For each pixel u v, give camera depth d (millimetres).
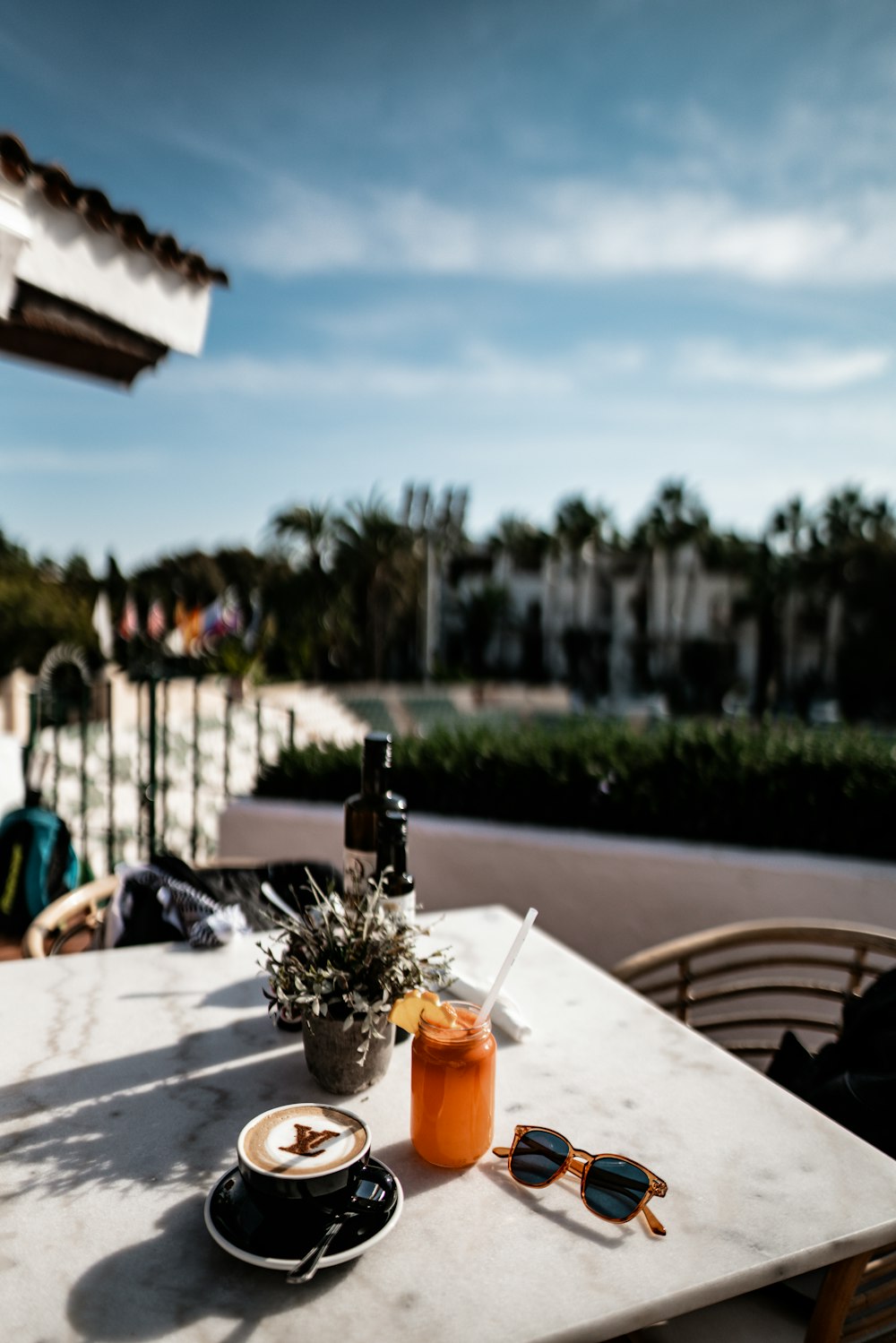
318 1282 862
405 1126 1161
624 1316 828
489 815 3652
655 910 3215
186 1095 1224
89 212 2875
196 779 4668
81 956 1730
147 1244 914
